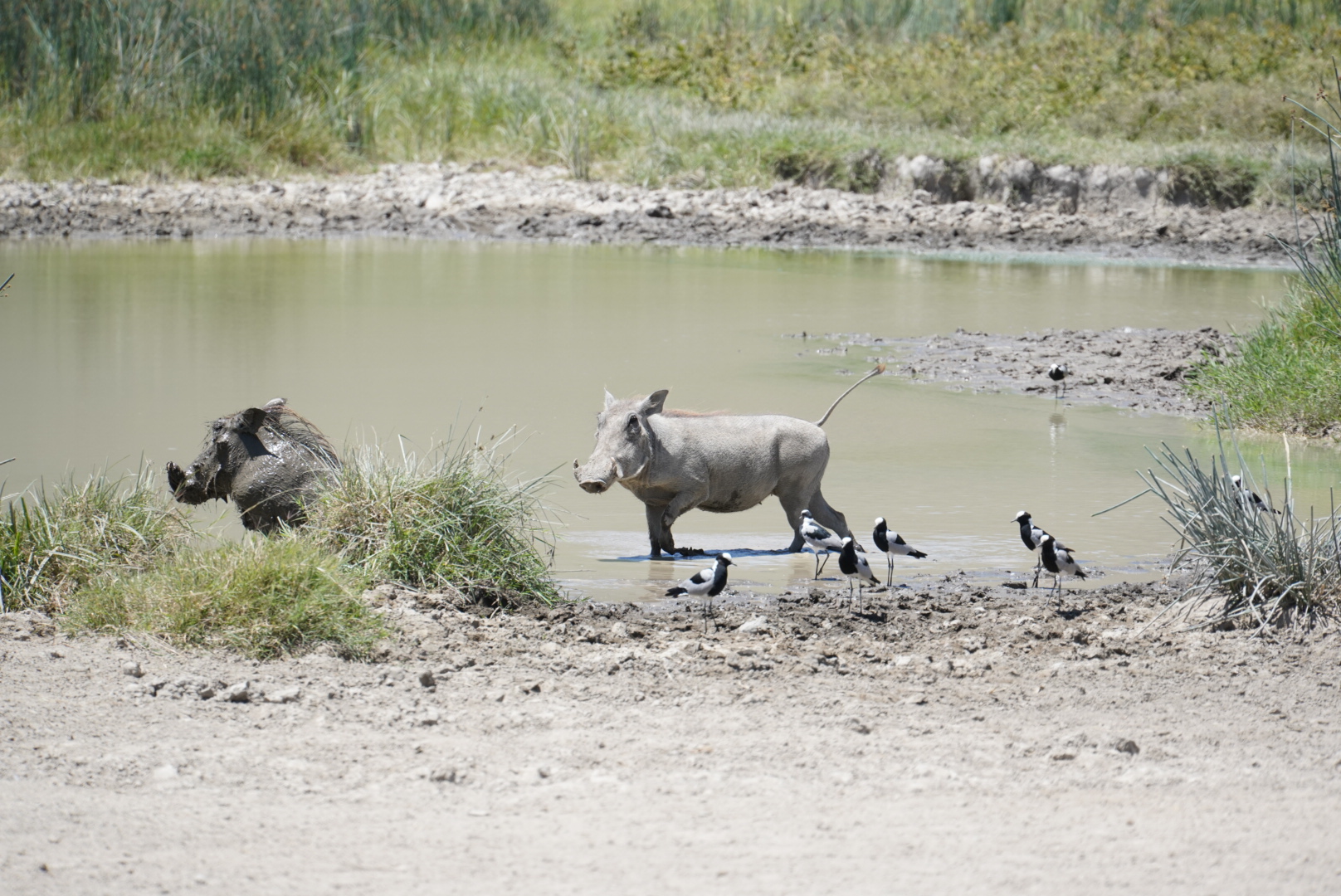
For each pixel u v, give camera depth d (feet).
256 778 80.23
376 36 532.73
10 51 456.86
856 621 119.44
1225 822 74.28
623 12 593.01
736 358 239.71
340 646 106.22
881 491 163.12
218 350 234.38
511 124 483.51
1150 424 200.44
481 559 126.62
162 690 94.94
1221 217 418.51
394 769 82.17
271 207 411.34
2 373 212.64
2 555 115.34
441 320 268.82
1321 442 189.98
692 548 146.72
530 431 183.93
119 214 393.70
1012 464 176.04
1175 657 109.40
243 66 464.24
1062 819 74.74
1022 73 508.94
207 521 143.33
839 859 68.74
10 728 86.58
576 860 68.59
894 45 572.51
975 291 323.78
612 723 91.50
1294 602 118.83
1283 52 512.22
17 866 67.36
